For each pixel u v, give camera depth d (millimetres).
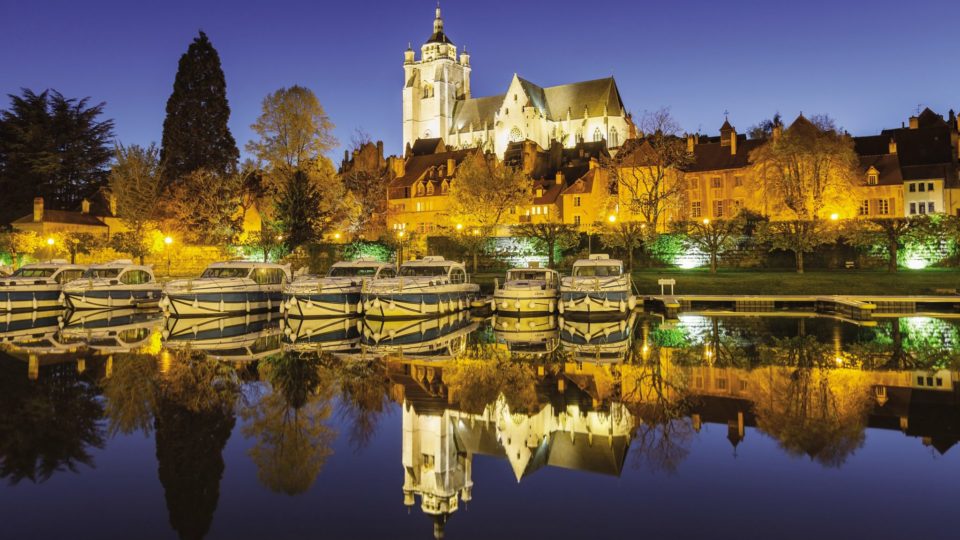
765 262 59125
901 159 83625
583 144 125875
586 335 31453
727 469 12516
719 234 58125
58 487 11750
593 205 88375
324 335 32156
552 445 14133
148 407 17188
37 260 67500
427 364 23547
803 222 56062
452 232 69250
